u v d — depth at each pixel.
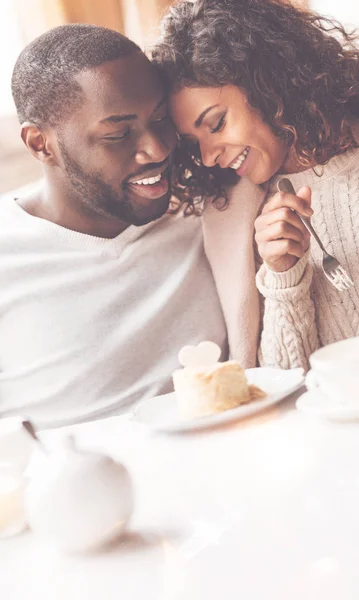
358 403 0.86
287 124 1.38
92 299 1.49
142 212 1.43
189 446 0.94
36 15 2.24
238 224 1.50
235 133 1.36
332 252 1.43
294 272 1.33
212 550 0.65
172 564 0.64
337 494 0.70
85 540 0.69
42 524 0.69
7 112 2.34
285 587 0.56
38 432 1.13
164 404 1.13
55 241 1.50
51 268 1.50
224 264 1.51
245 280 1.48
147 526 0.73
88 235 1.49
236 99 1.34
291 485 0.75
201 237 1.56
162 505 0.77
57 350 1.50
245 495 0.75
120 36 1.40
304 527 0.65
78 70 1.34
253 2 1.38
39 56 1.40
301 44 1.39
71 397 1.49
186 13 1.36
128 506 0.70
